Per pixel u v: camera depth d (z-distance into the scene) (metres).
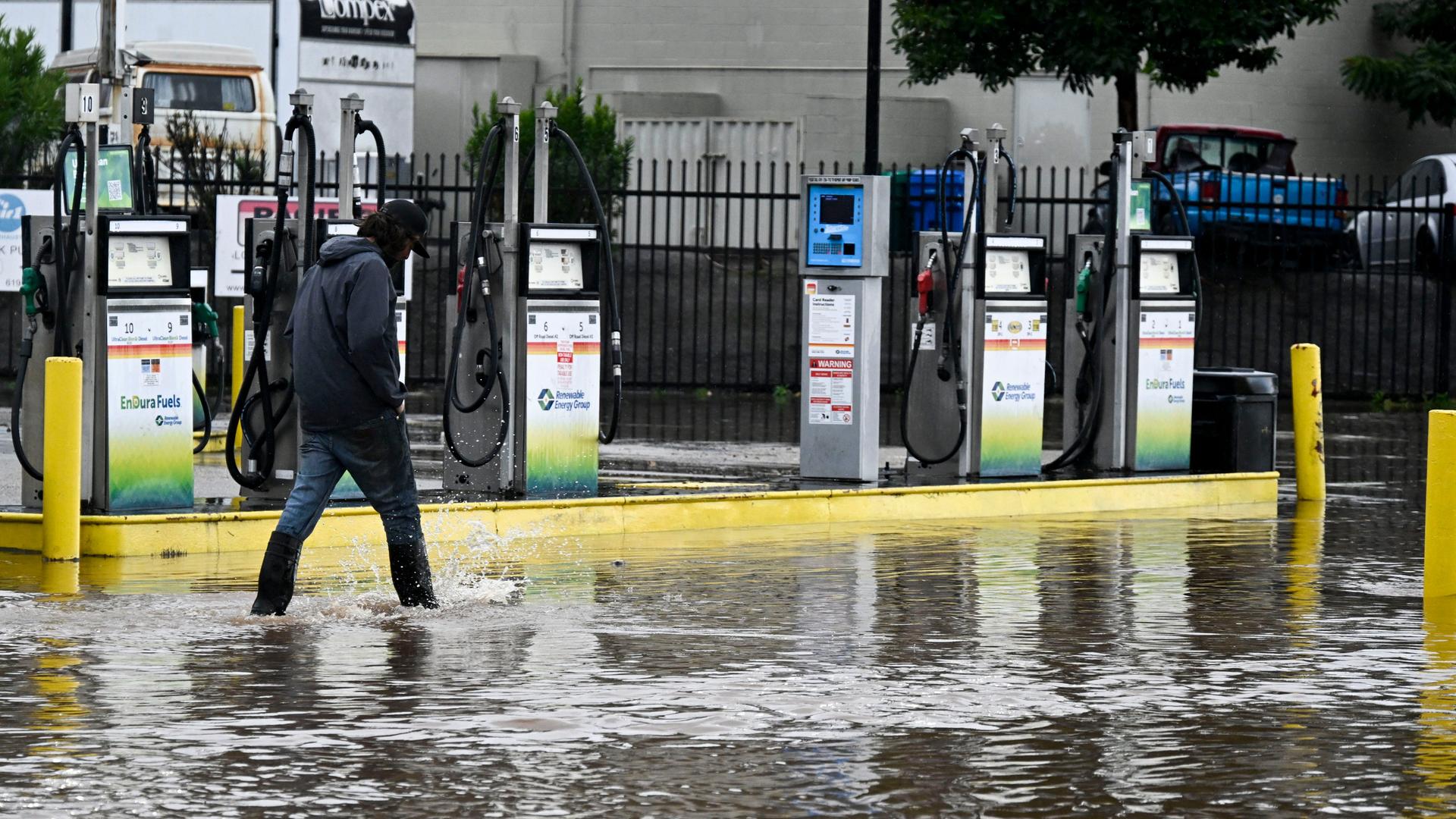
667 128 56.69
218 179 39.12
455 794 10.19
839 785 10.45
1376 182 60.34
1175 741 11.57
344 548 19.41
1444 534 17.09
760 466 27.44
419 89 60.84
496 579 17.58
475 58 60.50
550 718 11.91
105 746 11.05
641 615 15.70
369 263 15.27
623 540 20.66
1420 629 15.54
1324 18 47.31
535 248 21.48
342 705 12.16
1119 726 11.93
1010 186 24.86
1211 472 26.27
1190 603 16.77
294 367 15.53
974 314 24.45
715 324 47.81
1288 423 38.88
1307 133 59.72
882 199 24.03
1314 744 11.53
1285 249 45.56
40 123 42.28
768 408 39.88
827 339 24.20
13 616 15.04
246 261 20.34
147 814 9.74
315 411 15.41
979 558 19.52
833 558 19.36
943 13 46.16
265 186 39.88
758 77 59.47
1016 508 23.97
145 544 18.56
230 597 16.12
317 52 46.34
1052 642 14.76
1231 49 46.56
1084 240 25.98
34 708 11.95
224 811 9.80
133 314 18.91
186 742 11.19
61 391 17.94
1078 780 10.62
